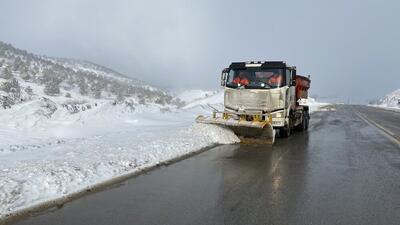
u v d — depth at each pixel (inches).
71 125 534.9
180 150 384.2
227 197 223.5
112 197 219.0
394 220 185.8
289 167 321.1
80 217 184.2
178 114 933.8
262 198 222.4
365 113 1464.1
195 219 183.6
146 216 187.3
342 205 209.9
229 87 528.4
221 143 464.4
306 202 214.8
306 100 722.2
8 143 381.7
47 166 259.0
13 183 213.5
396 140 522.3
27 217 182.2
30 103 557.9
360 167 323.6
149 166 307.1
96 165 277.3
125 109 753.6
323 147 450.3
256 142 481.7
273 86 508.1
